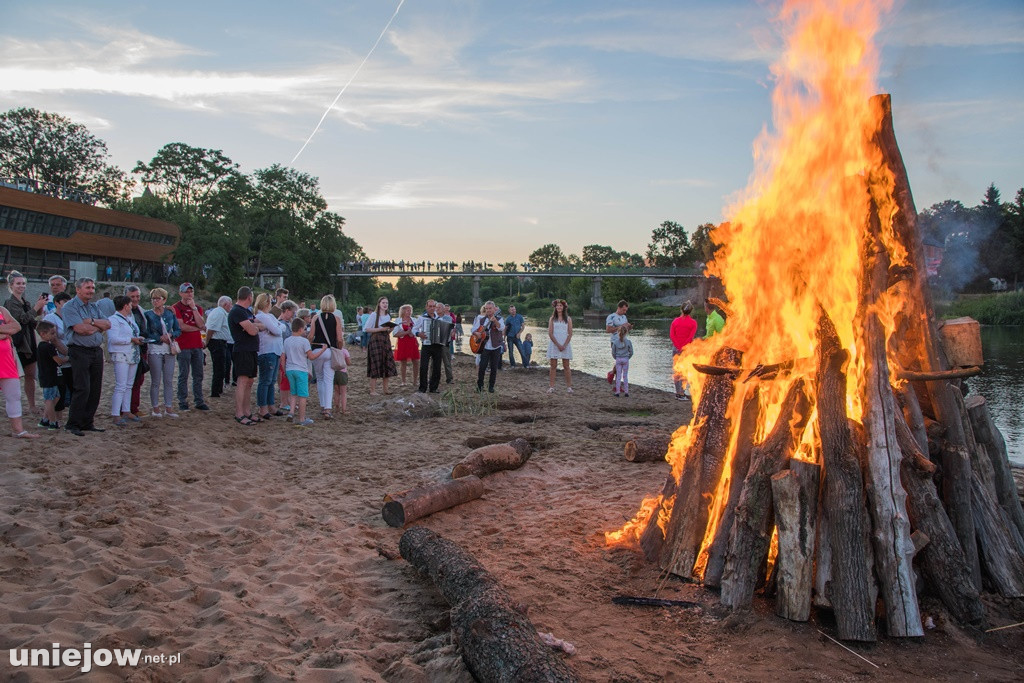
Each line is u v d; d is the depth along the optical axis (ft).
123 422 29.40
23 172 292.81
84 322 26.48
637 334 155.02
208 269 233.55
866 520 13.26
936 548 13.65
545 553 17.11
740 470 15.03
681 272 295.28
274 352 35.32
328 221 290.97
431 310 47.52
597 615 13.84
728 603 13.76
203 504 19.69
